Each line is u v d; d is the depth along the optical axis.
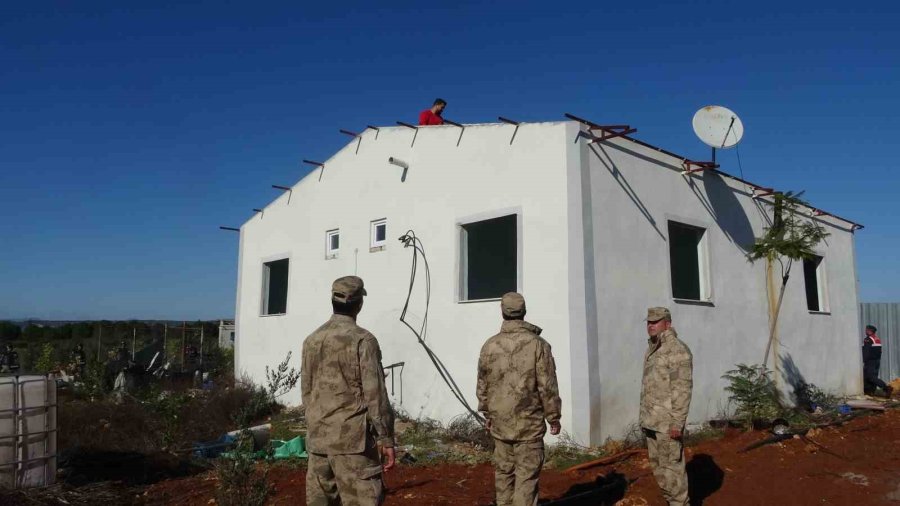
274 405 12.73
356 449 4.03
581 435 8.38
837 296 14.60
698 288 10.94
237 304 15.38
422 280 10.89
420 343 10.74
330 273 12.84
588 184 8.95
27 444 5.93
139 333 25.58
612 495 6.49
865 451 8.48
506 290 9.75
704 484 6.96
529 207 9.38
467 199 10.31
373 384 4.08
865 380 15.27
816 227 11.47
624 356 9.05
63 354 20.11
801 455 8.08
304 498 6.26
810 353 13.22
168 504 6.20
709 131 10.62
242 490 5.62
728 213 11.55
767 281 12.29
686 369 5.55
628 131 8.96
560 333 8.75
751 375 10.08
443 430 9.87
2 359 20.39
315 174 13.54
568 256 8.78
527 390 4.90
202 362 19.25
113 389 9.95
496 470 5.08
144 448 8.12
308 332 13.16
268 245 14.71
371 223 12.05
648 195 9.93
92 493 6.23
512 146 9.74
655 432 5.66
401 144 11.59
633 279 9.41
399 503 6.18
